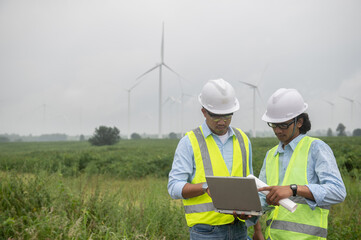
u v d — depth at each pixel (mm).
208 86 3217
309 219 2895
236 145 3334
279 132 3072
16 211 4652
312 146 2975
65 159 17250
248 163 3402
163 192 7191
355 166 12219
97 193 5383
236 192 2734
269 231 3086
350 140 32656
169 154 17859
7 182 5168
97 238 4180
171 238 4785
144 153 23484
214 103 3150
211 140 3277
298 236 2898
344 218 5777
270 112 3100
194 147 3234
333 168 2820
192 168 3248
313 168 2947
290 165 3016
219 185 2756
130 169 14766
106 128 51719
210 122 3211
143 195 6809
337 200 2754
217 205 2887
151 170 15414
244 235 3355
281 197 2705
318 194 2705
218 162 3225
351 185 8023
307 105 3143
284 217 2998
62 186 5242
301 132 3129
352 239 4934
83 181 6898
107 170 15039
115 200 5523
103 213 4977
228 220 3188
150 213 5207
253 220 3189
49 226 3881
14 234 3891
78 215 4750
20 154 28000
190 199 3252
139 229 4742
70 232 3785
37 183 5312
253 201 2725
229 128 3359
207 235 3199
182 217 5168
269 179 3213
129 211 5344
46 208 4473
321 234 2873
